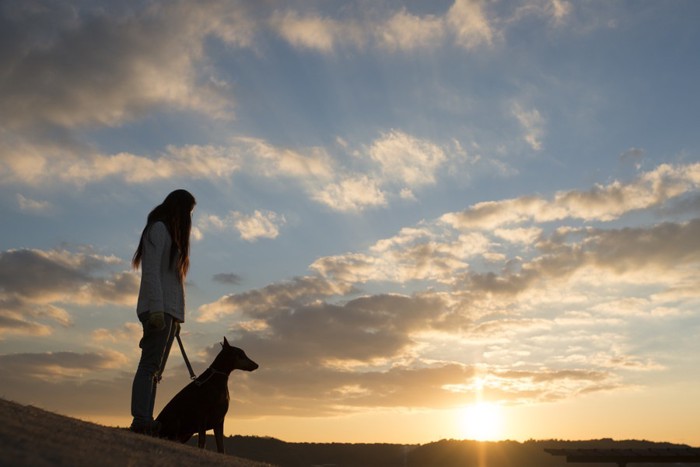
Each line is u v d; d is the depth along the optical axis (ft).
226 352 30.30
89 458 15.28
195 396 29.04
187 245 27.66
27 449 14.80
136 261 27.96
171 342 27.50
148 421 25.93
